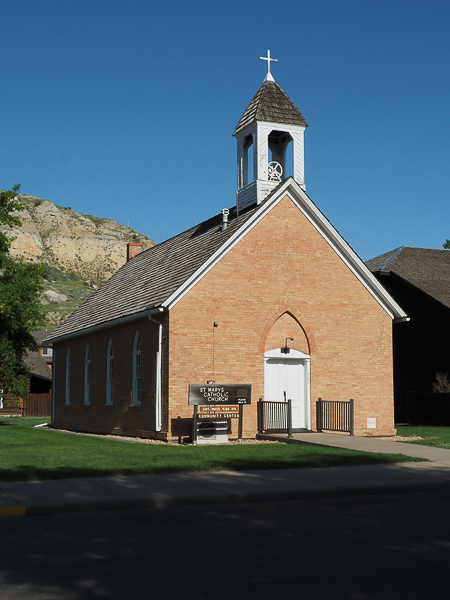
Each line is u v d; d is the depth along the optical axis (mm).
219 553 7695
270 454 15695
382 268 34969
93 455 15219
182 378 20984
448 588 6422
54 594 6270
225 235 22812
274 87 25203
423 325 33094
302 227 23234
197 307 21391
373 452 16281
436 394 30125
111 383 26328
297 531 8836
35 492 10797
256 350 22094
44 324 34188
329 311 23391
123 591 6344
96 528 8984
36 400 55281
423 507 10555
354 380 23562
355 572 6938
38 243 184750
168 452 16078
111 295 31016
